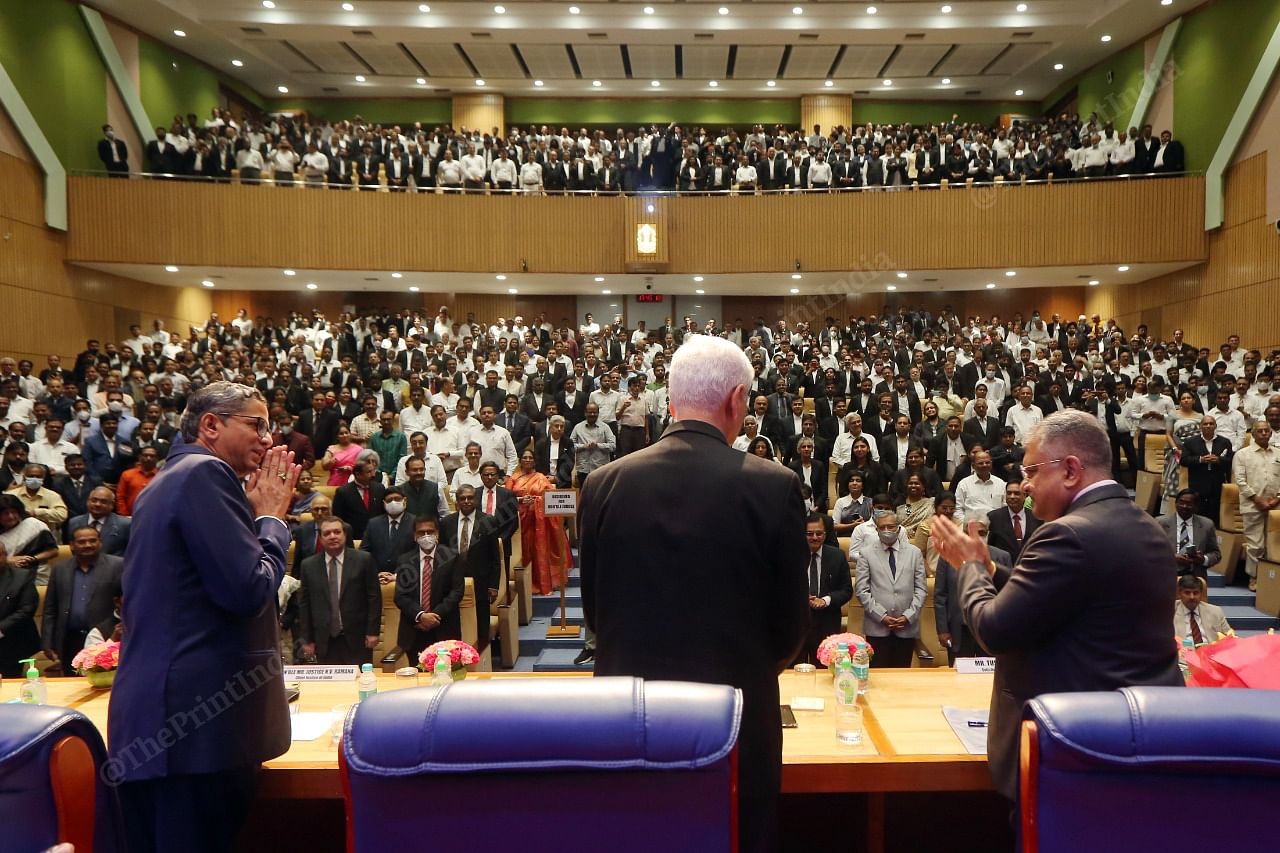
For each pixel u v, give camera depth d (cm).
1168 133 1485
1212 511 863
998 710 194
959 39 1686
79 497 830
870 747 227
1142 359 1276
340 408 1058
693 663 169
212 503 188
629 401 953
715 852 107
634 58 1880
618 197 1584
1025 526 630
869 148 1652
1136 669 175
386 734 106
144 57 1662
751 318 1952
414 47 1798
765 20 1659
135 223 1484
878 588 582
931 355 1268
